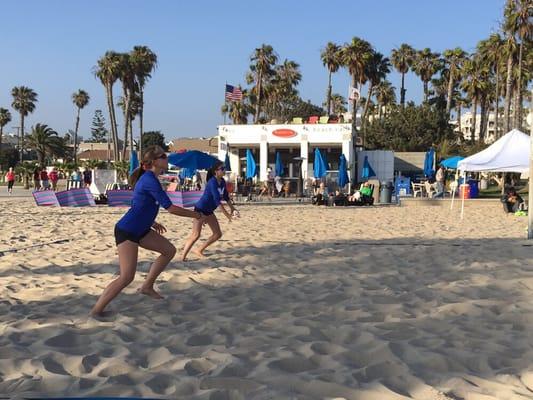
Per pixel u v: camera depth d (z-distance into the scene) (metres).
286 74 70.00
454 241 11.36
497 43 43.88
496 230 14.02
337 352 4.15
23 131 89.38
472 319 5.17
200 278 7.20
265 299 6.06
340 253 9.44
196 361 3.92
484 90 59.50
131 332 4.70
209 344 4.39
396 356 4.05
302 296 6.20
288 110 79.94
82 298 6.01
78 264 8.23
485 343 4.36
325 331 4.74
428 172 33.91
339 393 3.34
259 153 41.00
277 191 33.44
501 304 5.74
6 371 3.76
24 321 5.02
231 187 29.00
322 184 26.42
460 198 27.72
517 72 43.81
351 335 4.61
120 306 5.64
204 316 5.27
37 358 3.97
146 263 8.21
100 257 8.89
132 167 28.61
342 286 6.75
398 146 61.19
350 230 13.68
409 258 8.90
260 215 18.81
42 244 10.50
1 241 10.97
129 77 52.75
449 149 51.84
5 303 5.77
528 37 40.75
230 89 40.06
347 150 37.66
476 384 3.51
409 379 3.58
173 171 42.91
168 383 3.54
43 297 6.10
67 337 4.53
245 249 9.88
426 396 3.29
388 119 63.97
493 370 3.79
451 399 3.24
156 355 4.11
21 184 55.50
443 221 16.80
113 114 52.44
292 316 5.29
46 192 22.48
